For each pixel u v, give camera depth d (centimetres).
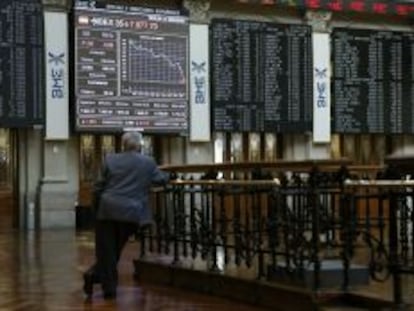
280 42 1477
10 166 1373
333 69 1520
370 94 1540
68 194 1349
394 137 1591
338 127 1519
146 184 634
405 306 498
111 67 1341
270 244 595
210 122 1430
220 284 623
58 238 1177
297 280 560
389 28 1582
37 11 1312
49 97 1320
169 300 609
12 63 1297
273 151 1527
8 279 730
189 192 714
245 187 644
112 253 625
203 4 1418
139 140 649
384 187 546
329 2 1505
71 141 1382
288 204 645
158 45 1377
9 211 1367
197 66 1416
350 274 568
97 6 1331
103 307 577
